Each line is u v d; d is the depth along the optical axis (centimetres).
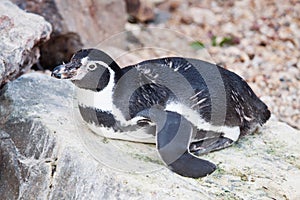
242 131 937
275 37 1691
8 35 1022
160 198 774
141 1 1767
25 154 907
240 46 1650
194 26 1783
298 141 955
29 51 1057
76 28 1424
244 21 1781
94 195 810
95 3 1538
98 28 1552
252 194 815
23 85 1009
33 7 1373
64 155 853
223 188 817
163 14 1862
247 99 948
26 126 918
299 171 876
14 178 913
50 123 902
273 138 958
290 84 1466
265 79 1478
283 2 1877
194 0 1931
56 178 855
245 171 861
